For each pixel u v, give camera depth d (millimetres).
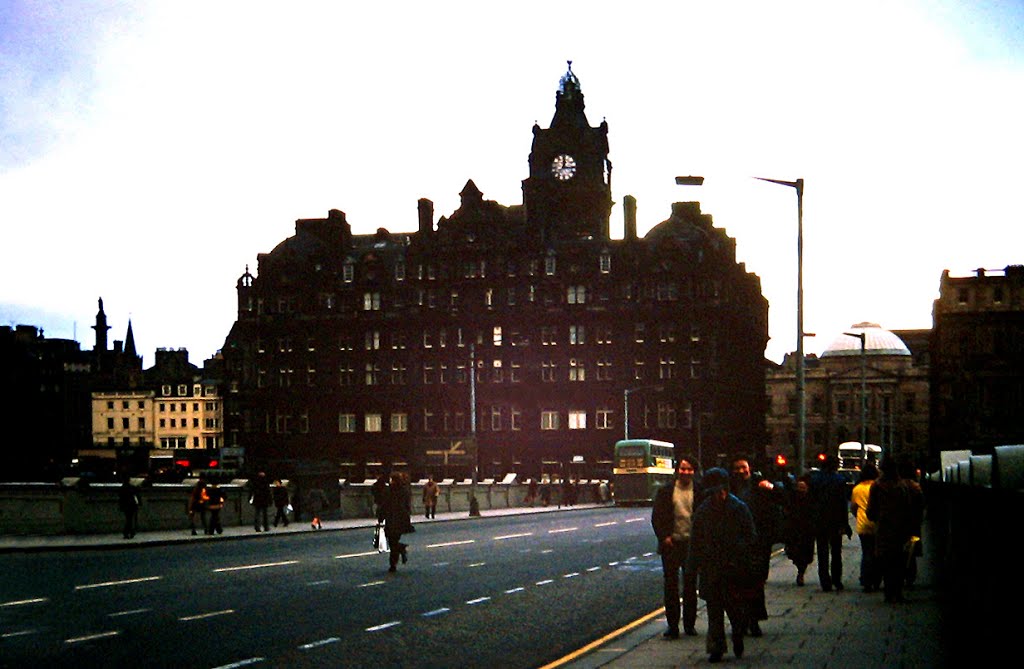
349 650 16438
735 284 132625
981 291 139875
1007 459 12867
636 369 126125
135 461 145750
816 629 17016
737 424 132000
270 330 135750
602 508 84938
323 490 61188
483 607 21875
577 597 23719
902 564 20312
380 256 134125
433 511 63906
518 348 129125
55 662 15156
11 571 28328
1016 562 10547
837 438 183125
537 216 133875
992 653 12148
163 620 19469
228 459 130250
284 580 26766
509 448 128500
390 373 132500
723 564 14281
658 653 15195
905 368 182250
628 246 127750
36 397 191125
